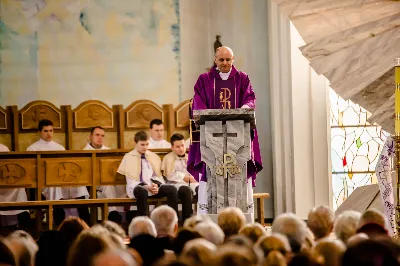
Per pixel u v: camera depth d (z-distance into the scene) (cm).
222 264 659
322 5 2222
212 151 1539
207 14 2578
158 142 2434
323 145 2403
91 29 2588
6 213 2339
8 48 2564
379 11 2198
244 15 2530
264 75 2517
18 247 952
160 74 2578
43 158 2234
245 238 856
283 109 2428
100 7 2588
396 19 2170
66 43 2581
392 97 2156
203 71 2581
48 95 2570
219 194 1534
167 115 2508
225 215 1113
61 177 2239
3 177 2211
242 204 1538
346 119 2438
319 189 2397
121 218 2370
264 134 2503
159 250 877
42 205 2122
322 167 2400
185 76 2577
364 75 2200
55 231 971
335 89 2233
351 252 630
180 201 2241
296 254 745
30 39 2572
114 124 2508
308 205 2392
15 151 2227
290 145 2411
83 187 2384
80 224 1149
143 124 2505
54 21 2581
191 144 1664
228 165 1534
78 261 790
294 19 2253
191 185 2303
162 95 2577
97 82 2578
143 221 1151
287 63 2414
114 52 2588
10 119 2481
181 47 2577
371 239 656
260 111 2506
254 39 2523
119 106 2505
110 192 2391
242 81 1725
